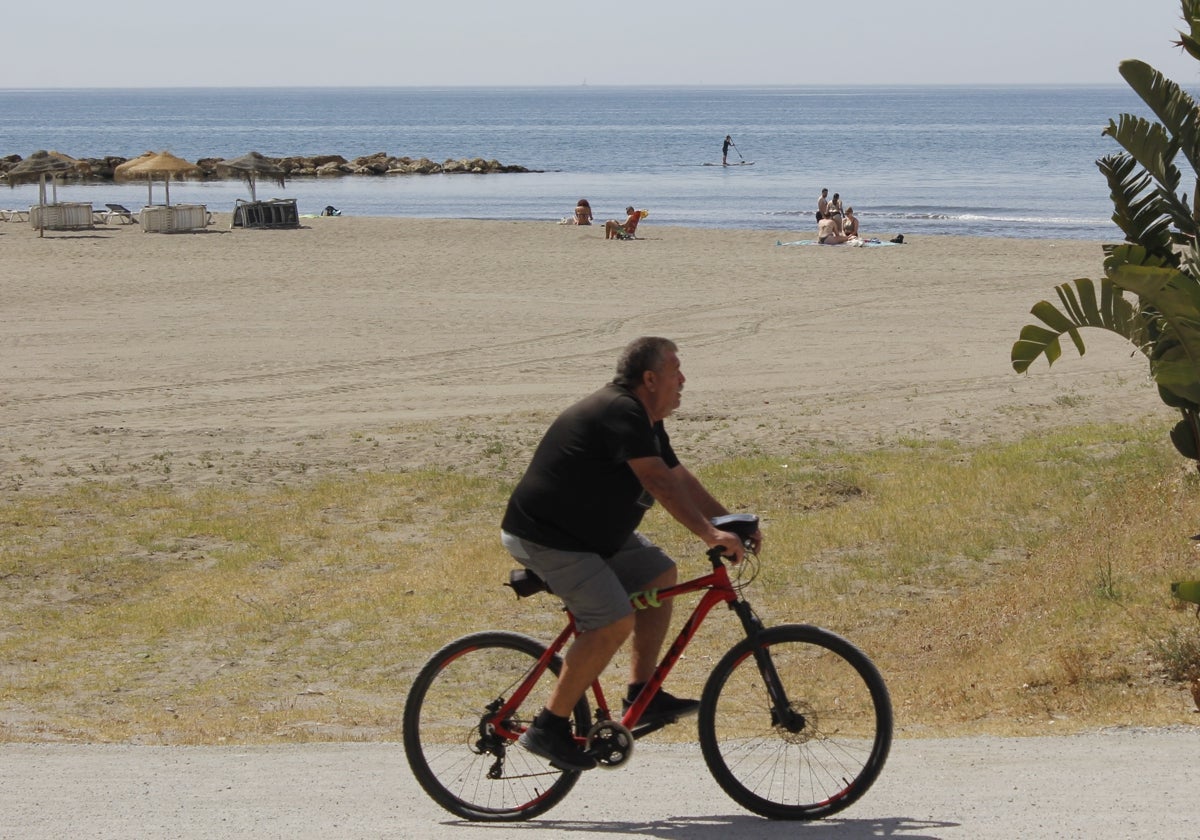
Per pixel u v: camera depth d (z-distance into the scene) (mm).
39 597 27516
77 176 105062
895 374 49219
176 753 15977
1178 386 19047
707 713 12469
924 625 24422
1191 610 20578
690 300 66750
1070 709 17719
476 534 31406
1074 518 30062
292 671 23312
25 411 44156
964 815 12172
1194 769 13656
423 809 13039
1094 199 144125
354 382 48594
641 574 12516
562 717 12250
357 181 192125
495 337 57188
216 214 118438
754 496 33781
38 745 16875
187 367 51250
